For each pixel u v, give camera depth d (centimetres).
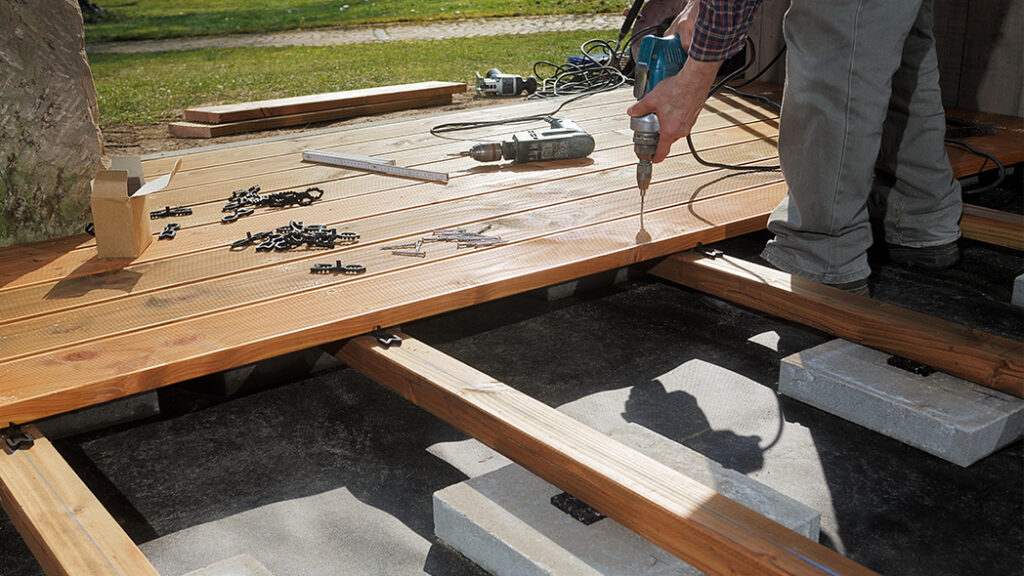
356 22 999
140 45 901
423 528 154
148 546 149
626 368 208
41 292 200
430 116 402
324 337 179
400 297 191
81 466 173
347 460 175
